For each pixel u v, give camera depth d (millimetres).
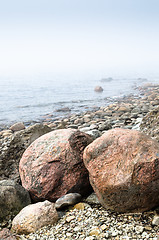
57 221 4348
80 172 4977
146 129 6730
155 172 3928
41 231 4121
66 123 13102
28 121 14555
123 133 4441
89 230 3922
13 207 4617
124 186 3980
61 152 4980
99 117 13805
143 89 25141
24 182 5059
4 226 4461
